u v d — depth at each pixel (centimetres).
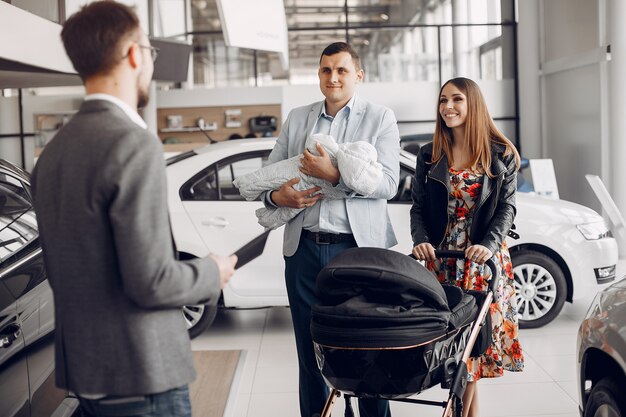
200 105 1112
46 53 412
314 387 313
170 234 174
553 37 1098
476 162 325
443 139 335
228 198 535
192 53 1121
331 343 229
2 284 268
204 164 538
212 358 496
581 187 1021
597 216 573
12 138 1092
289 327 583
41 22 407
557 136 1100
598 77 955
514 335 331
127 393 171
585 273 554
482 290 304
